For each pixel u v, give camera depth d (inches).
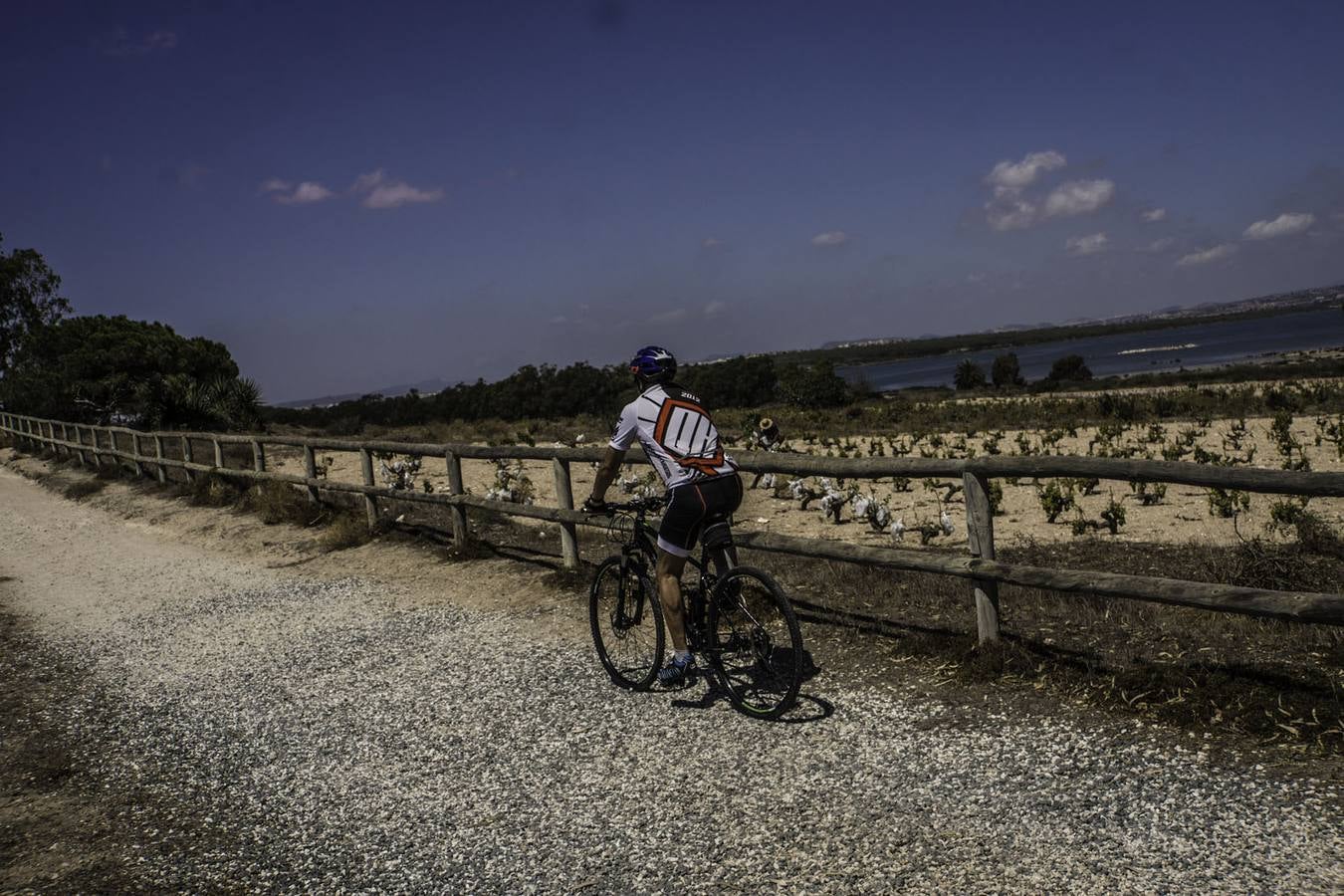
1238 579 226.2
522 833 149.3
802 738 169.6
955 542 348.5
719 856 134.3
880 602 239.6
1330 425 617.9
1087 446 666.8
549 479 592.1
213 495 574.2
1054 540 338.0
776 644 217.9
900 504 449.7
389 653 255.6
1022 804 136.9
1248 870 114.5
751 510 451.2
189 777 189.5
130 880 150.0
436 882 138.5
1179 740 149.3
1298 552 259.0
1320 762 136.3
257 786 180.5
